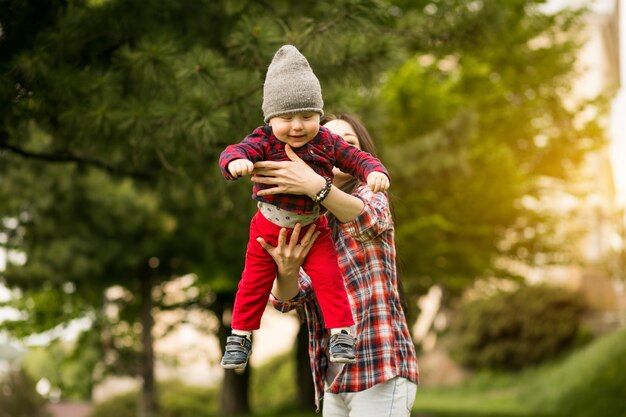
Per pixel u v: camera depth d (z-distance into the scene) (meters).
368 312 2.83
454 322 23.00
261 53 4.49
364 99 6.74
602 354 14.39
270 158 2.58
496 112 14.09
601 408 12.49
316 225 2.72
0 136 5.45
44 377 20.53
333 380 2.90
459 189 11.97
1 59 4.61
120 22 4.87
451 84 13.27
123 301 16.03
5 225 11.77
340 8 4.60
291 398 20.75
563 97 15.86
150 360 15.24
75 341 15.76
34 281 12.61
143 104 4.63
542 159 15.58
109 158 6.18
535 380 17.92
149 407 15.15
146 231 12.62
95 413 20.30
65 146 6.19
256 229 2.72
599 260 22.38
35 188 10.92
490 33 5.93
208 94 4.52
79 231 12.10
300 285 2.96
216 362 16.73
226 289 13.72
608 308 21.69
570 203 20.95
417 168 10.17
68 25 4.66
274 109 2.48
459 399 18.34
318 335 2.98
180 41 4.98
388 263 2.89
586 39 15.20
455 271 12.22
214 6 5.38
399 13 11.52
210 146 4.93
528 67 14.30
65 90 4.58
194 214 11.87
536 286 20.69
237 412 15.36
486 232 12.20
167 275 15.35
